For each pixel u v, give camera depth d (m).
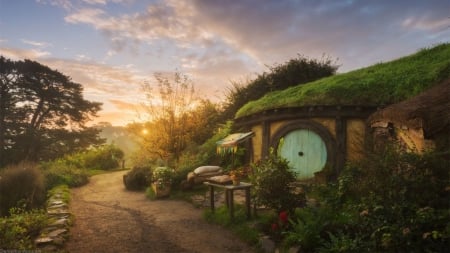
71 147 30.94
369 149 8.27
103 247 5.59
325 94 11.15
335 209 5.94
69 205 9.08
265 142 11.99
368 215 4.40
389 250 3.81
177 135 15.21
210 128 16.66
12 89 28.98
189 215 7.85
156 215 7.92
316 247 4.71
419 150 6.14
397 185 4.51
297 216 5.89
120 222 7.26
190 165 12.33
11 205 8.73
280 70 19.03
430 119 5.48
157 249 5.50
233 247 5.50
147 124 15.98
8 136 27.55
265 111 11.91
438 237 3.70
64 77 30.98
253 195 6.25
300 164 11.05
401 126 7.03
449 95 6.49
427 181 4.44
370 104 10.10
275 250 4.94
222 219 6.84
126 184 12.43
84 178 14.50
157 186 10.18
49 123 31.34
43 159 28.42
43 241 5.41
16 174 9.39
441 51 12.20
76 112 31.78
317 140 10.89
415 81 10.05
